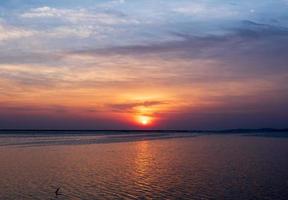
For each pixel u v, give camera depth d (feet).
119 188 118.32
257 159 201.05
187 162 191.72
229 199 102.12
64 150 284.00
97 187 120.26
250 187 117.60
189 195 107.24
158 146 337.11
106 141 444.14
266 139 455.22
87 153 255.09
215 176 140.97
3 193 112.27
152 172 154.40
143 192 111.96
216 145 340.59
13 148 305.12
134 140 474.49
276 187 117.29
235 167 167.22
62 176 145.07
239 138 505.25
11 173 154.40
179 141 437.99
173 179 134.82
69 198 105.09
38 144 367.66
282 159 199.41
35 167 174.60
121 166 176.86
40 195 109.19
